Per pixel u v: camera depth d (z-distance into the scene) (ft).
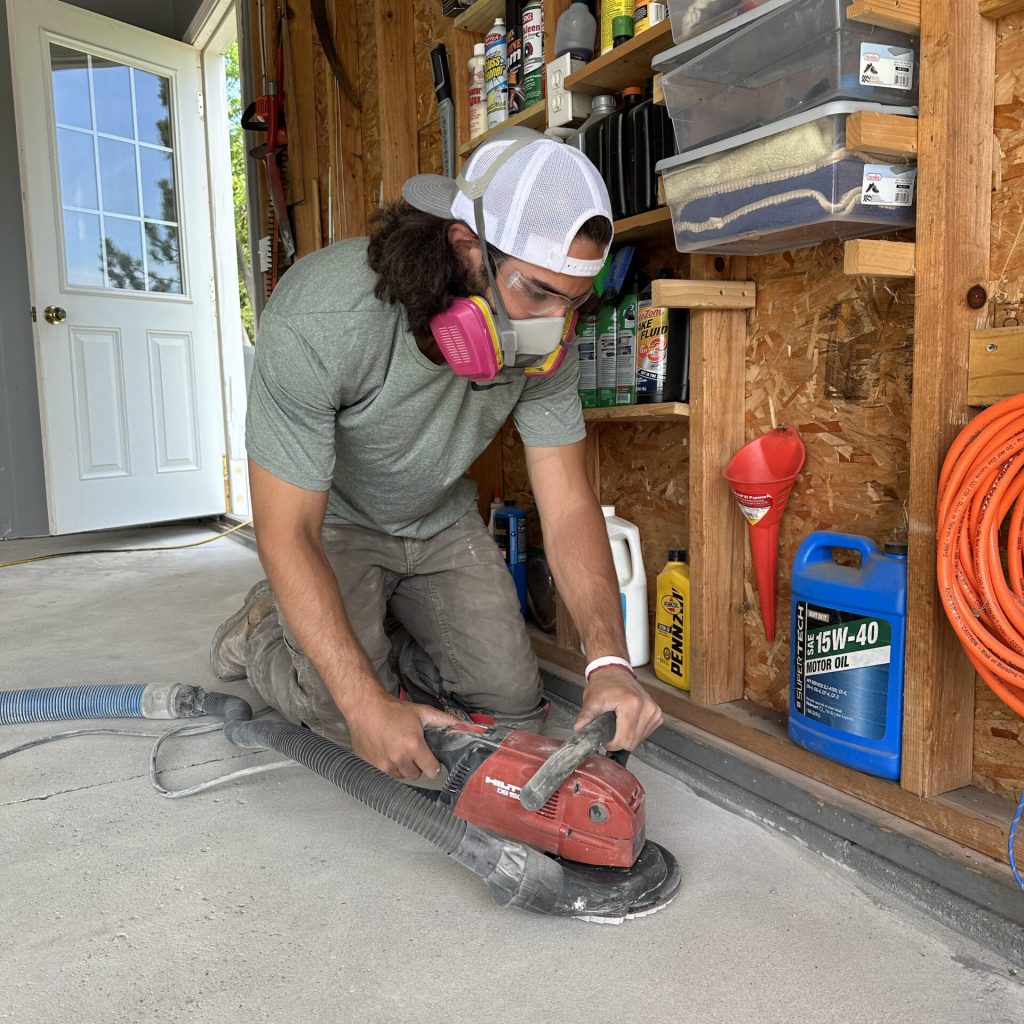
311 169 11.94
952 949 3.67
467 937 3.74
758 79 4.39
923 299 4.00
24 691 6.38
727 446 5.53
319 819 4.79
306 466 4.29
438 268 3.75
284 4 11.76
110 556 13.53
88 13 13.56
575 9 6.20
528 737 4.00
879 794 4.39
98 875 4.24
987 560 3.67
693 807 5.02
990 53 3.96
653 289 5.17
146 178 14.60
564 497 4.96
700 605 5.56
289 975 3.49
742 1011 3.27
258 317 13.64
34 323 13.19
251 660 6.32
